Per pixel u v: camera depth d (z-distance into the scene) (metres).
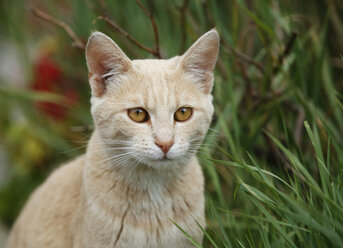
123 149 2.02
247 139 2.61
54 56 3.73
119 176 2.01
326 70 2.81
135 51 3.12
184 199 2.06
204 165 2.54
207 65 2.15
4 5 3.80
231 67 2.88
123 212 2.01
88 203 2.02
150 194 2.02
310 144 2.51
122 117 1.99
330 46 3.16
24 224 2.58
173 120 2.01
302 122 2.75
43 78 3.71
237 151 2.48
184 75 2.08
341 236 1.61
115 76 2.06
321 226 1.57
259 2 2.90
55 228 2.37
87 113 3.43
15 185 3.87
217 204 2.61
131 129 1.98
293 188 1.82
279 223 1.79
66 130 3.66
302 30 3.06
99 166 2.06
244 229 2.20
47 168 3.84
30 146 3.74
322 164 1.77
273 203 1.81
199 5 2.87
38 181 3.78
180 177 2.07
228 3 3.25
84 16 3.39
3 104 3.90
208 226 2.08
